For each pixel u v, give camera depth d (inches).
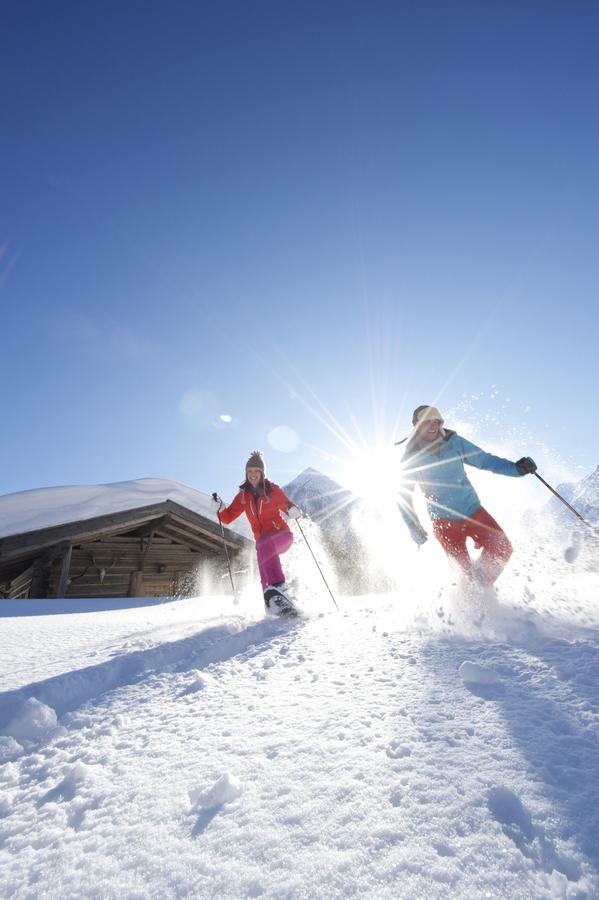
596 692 53.3
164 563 629.9
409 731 48.3
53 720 67.8
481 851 30.3
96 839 37.3
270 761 46.1
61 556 568.7
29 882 32.7
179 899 29.1
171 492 713.6
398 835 32.5
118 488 697.0
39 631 160.6
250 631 120.2
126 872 32.6
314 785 40.4
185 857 33.4
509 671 64.1
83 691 81.1
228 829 35.9
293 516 173.5
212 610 207.6
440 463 136.2
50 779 50.2
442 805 35.2
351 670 73.4
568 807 33.8
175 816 39.1
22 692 74.6
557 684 57.2
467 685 60.2
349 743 47.4
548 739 43.7
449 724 48.9
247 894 28.8
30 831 40.0
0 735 63.6
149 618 190.1
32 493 657.0
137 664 93.7
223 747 51.3
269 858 31.9
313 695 64.0
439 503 133.7
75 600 373.1
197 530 614.9
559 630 87.9
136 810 40.9
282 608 143.9
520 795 35.5
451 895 27.0
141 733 59.5
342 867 30.1
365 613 127.3
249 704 64.1
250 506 168.4
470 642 83.5
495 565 121.2
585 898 26.1
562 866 28.8
